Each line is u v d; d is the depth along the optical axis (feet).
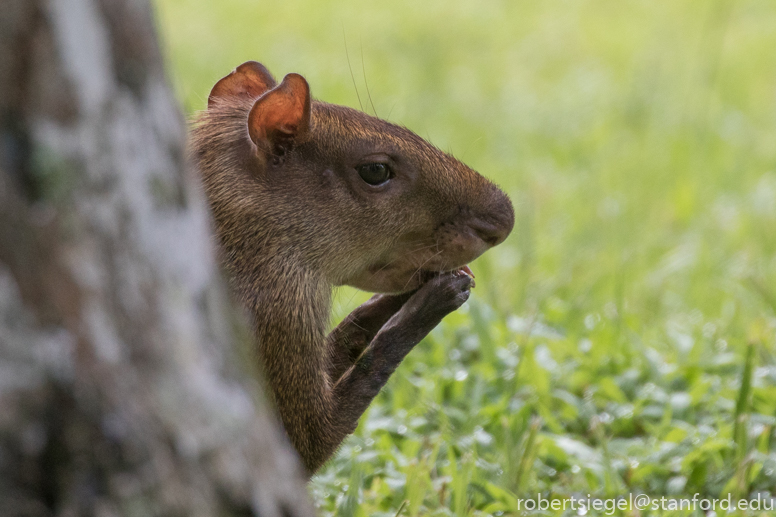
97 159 13.92
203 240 15.62
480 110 88.12
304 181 25.34
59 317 13.60
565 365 35.99
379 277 27.37
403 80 95.14
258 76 28.81
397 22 117.91
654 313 45.75
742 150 76.69
